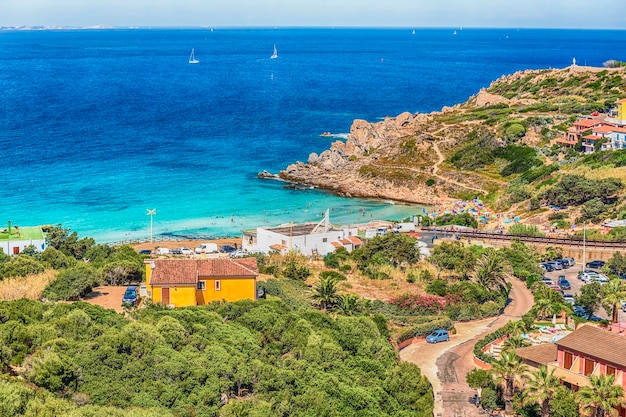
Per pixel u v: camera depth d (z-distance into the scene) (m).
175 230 179.50
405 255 139.12
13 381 68.75
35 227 153.38
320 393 76.62
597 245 155.12
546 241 159.25
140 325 82.19
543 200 189.38
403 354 103.06
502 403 85.31
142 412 66.81
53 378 70.06
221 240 170.38
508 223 180.62
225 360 78.94
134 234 174.88
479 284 127.38
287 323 93.62
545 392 79.44
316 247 150.50
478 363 99.12
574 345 85.38
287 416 73.88
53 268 119.19
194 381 75.06
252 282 105.81
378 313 111.75
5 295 102.31
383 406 79.25
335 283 118.19
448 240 164.00
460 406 87.00
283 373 78.38
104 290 111.81
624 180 186.12
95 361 74.88
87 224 181.62
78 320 83.44
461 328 114.38
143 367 75.44
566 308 114.75
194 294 103.00
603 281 139.75
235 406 71.44
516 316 120.44
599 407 78.06
